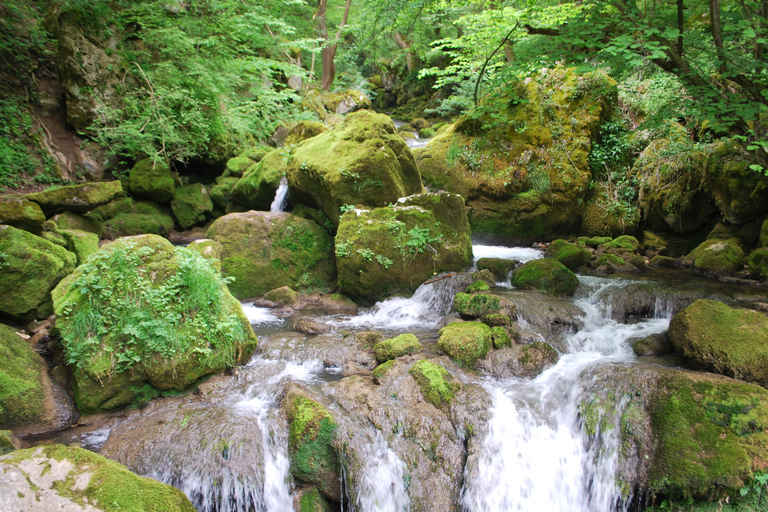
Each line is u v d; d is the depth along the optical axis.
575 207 10.00
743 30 6.47
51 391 4.69
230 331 5.25
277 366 5.43
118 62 11.05
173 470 4.05
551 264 7.32
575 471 4.17
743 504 3.52
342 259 7.50
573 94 10.29
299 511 4.05
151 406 4.81
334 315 7.18
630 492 3.84
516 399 4.64
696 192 8.99
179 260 5.47
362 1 20.44
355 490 3.99
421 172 10.66
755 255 7.35
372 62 25.56
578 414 4.35
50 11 10.37
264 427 4.33
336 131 8.80
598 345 5.60
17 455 3.26
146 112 10.59
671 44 6.69
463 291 6.98
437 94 21.05
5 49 9.57
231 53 13.96
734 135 7.12
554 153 10.03
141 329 4.82
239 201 10.73
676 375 4.20
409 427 4.35
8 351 4.64
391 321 6.87
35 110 10.00
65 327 4.80
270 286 7.89
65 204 7.51
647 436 3.95
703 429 3.83
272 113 14.95
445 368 5.09
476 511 4.05
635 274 7.95
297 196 9.05
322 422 4.19
